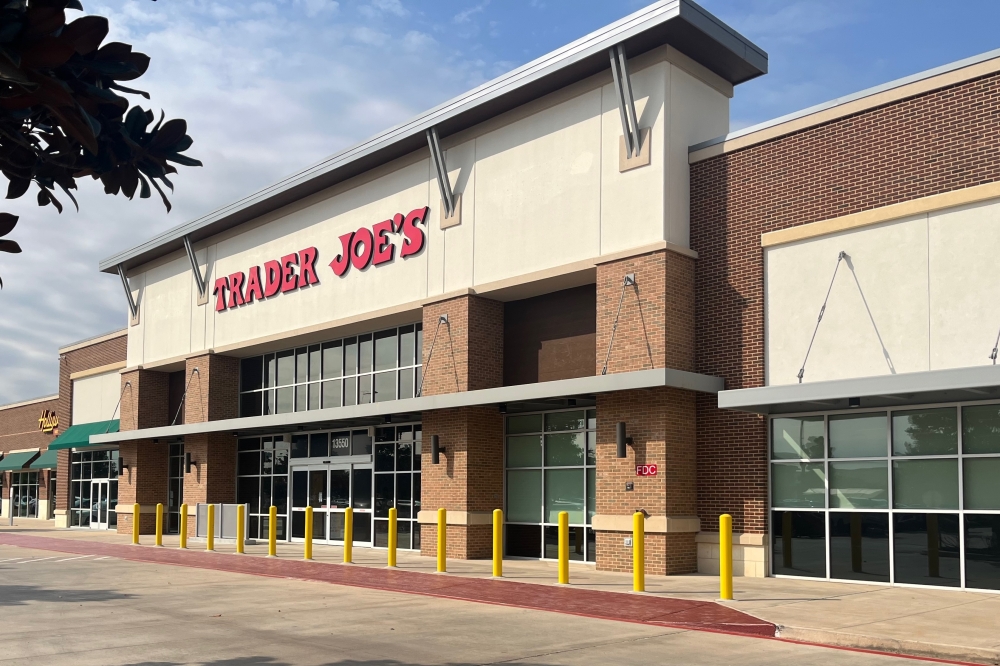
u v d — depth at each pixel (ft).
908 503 54.70
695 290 65.10
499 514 61.41
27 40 7.80
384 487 88.07
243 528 85.35
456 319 76.13
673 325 62.54
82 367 142.61
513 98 72.74
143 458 119.24
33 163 9.78
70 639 38.11
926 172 54.95
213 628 41.14
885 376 49.52
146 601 51.08
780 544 60.13
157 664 32.58
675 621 42.55
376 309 85.15
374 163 86.33
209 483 105.09
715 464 62.90
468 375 74.59
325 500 95.45
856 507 56.90
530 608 47.44
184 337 112.88
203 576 65.16
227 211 101.60
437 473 77.15
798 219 60.49
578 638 38.47
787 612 43.50
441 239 79.51
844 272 58.08
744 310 62.44
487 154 76.38
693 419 63.82
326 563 72.64
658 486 60.90
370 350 91.66
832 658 34.09
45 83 8.20
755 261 62.23
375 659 33.55
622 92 65.77
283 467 101.55
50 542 102.17
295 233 96.43
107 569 70.79
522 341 76.64
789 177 61.26
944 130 54.49
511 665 32.63
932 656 34.50
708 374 63.52
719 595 50.37
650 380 59.41
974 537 51.75
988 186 52.03
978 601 47.29
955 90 54.29
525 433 76.43
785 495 60.23
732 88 71.20
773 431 61.26
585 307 72.28
